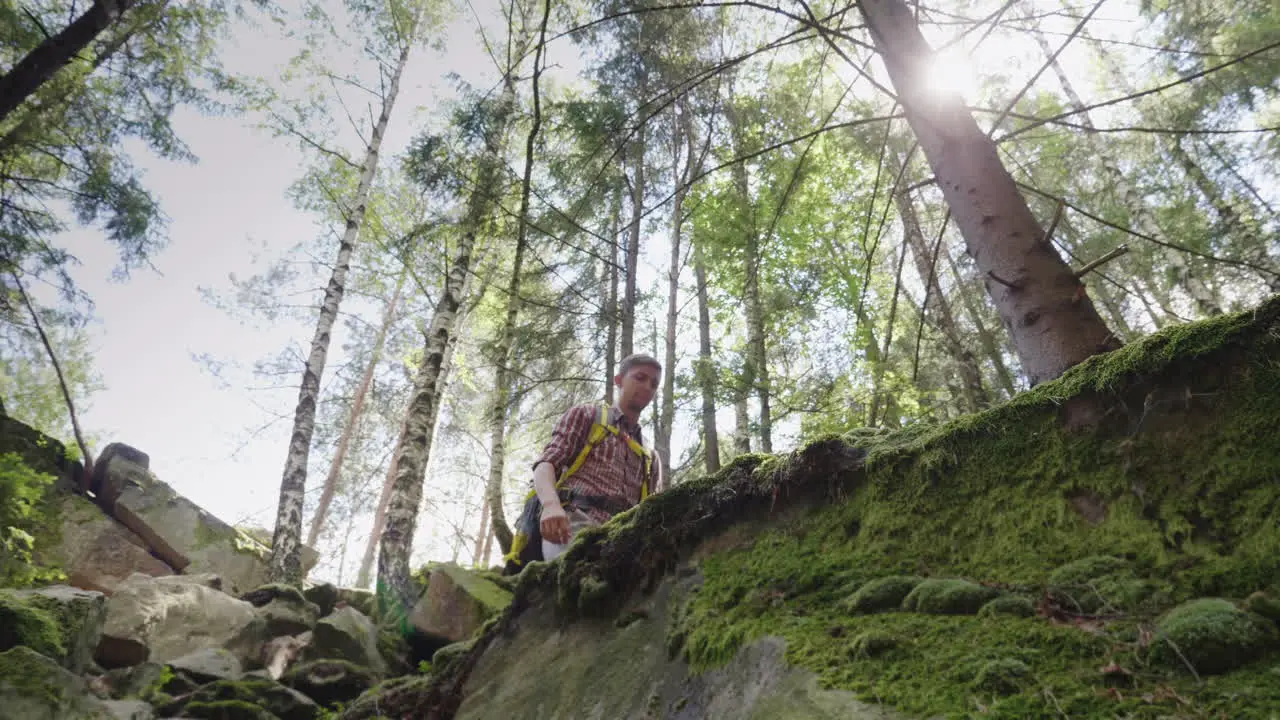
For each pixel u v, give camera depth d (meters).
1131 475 1.09
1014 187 2.08
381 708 2.50
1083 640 0.90
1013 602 1.03
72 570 6.72
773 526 1.66
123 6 6.94
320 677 4.11
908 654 1.00
